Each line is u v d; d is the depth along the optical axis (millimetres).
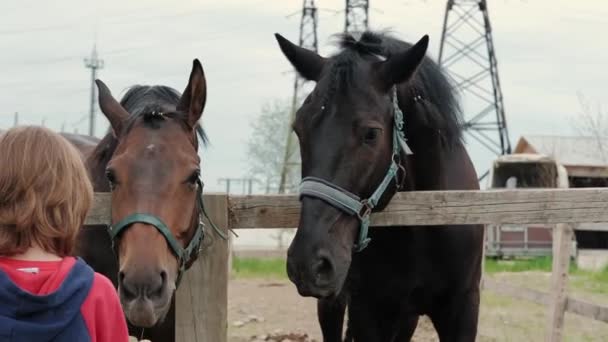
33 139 1982
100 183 4219
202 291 3709
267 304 10523
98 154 4348
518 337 7816
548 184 21406
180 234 3424
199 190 3643
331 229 3492
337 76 3639
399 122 3803
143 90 4238
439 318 4410
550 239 19375
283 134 40188
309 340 7750
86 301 1979
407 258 4184
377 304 4367
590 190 3781
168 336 4113
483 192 3783
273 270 15273
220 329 3715
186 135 3666
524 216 3787
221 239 3725
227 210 3748
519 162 21203
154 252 3199
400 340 4969
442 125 4152
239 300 10922
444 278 4238
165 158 3422
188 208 3461
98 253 4184
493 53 32781
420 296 4344
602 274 14125
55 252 1987
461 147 4523
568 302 6637
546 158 21078
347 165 3527
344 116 3562
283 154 40156
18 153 1954
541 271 15102
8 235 1938
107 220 3746
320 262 3418
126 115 3852
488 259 19672
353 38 4090
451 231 4121
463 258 4203
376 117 3605
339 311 5543
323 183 3506
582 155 25297
